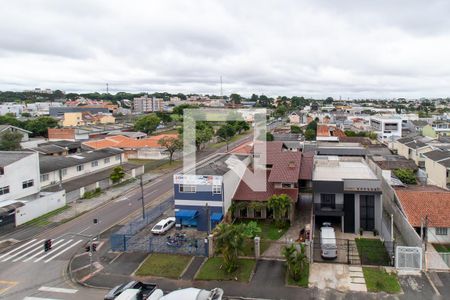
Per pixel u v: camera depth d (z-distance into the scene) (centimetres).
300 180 4688
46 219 4616
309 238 3450
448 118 15988
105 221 4531
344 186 4084
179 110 17525
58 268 3322
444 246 3638
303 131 12162
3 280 3123
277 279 3016
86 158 6656
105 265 3347
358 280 2955
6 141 8212
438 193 4056
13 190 4703
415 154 7556
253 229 3591
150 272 3188
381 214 4031
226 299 2752
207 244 3441
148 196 5603
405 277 2977
